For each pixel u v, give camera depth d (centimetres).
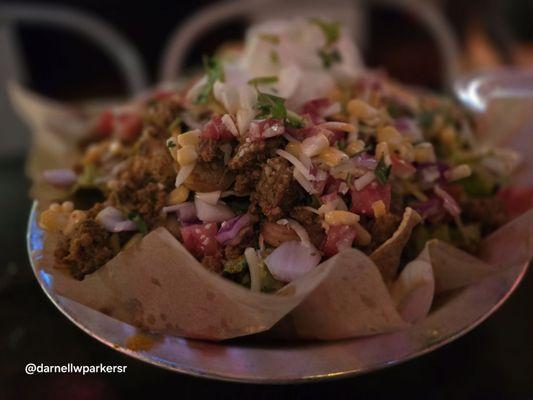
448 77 41
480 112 26
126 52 45
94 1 59
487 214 21
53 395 17
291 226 17
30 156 27
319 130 18
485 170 23
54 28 60
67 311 16
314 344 16
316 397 17
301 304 16
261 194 17
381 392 17
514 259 18
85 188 21
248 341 16
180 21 62
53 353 19
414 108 25
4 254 23
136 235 18
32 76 63
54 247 18
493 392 17
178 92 24
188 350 15
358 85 24
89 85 63
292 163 17
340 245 17
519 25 64
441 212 20
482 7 53
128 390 17
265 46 22
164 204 19
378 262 17
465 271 17
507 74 30
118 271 16
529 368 18
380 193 18
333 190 17
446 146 23
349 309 15
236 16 44
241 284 17
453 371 18
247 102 18
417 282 16
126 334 16
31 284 22
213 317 16
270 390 17
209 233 18
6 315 20
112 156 23
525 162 24
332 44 24
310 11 47
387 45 58
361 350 15
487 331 19
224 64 23
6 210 27
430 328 16
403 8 47
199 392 17
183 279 16
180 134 18
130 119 24
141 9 61
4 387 18
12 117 38
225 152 18
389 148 19
